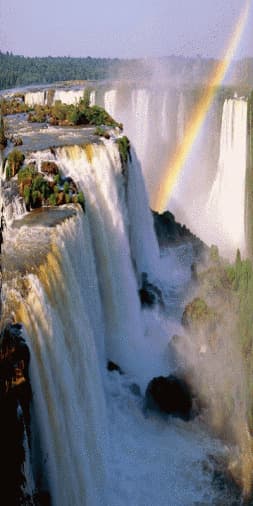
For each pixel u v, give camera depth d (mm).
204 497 26781
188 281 44938
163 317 39812
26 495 18719
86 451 24547
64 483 22062
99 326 33188
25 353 19938
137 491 26562
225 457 28594
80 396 25703
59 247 27094
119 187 42000
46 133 47438
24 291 22547
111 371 32719
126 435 29094
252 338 33250
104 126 52656
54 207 32406
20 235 27859
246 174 64125
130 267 40812
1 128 42562
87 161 40219
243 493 26938
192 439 29500
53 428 21641
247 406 30266
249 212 61688
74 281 27828
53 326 23094
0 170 37156
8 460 18359
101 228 36969
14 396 18984
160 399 30594
